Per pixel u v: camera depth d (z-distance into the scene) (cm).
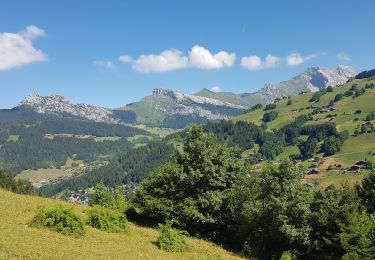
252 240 4569
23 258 2222
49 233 2962
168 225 3828
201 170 5009
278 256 4366
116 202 5278
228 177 5050
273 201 4291
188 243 3884
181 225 5022
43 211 3169
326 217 4003
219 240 5028
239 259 3966
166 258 3180
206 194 4872
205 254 3769
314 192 4669
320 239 4050
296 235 4112
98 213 3806
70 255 2462
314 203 4509
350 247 3606
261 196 4447
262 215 4412
